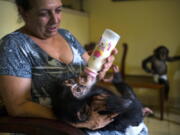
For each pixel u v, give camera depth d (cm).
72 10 228
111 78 141
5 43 85
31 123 78
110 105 79
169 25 244
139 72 263
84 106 78
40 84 91
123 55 240
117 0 256
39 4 83
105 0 262
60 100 78
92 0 267
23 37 90
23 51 87
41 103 91
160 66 221
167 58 229
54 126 76
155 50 225
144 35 255
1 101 91
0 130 80
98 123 79
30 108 82
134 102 93
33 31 92
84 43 262
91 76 81
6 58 82
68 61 98
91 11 270
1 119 81
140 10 251
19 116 82
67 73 95
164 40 248
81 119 77
